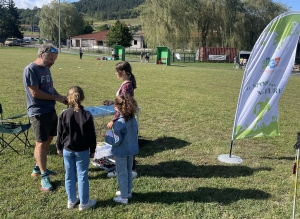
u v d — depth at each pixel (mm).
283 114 10117
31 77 4195
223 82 18766
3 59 29500
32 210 3805
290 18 5355
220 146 6531
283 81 5598
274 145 6773
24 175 4750
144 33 46250
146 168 5230
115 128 3848
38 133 4320
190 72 25234
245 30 47000
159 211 3881
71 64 27953
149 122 8289
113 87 14258
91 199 4086
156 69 26891
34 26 150375
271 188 4602
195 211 3896
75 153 3760
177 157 5781
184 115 9211
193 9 45438
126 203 4027
